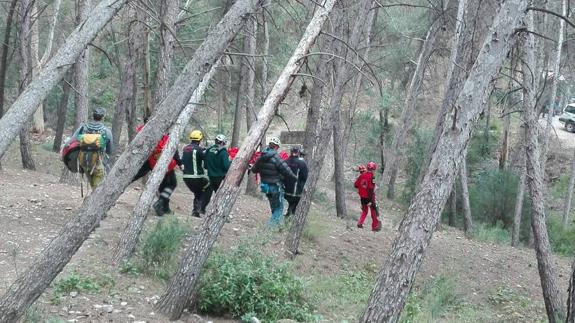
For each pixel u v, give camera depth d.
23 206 12.12
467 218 22.83
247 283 8.68
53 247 5.98
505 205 26.33
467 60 12.22
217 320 8.42
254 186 20.91
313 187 12.58
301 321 8.84
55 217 11.73
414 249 6.34
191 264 7.93
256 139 8.20
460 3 16.36
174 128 10.12
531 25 11.43
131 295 8.30
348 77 12.84
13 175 17.61
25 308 5.84
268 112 8.51
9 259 9.00
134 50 14.42
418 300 11.84
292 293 9.39
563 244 24.33
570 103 44.91
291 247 12.41
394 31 27.22
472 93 6.54
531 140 11.67
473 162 34.09
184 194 16.81
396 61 29.75
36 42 21.00
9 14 19.70
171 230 9.71
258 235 11.78
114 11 7.04
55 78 6.61
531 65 11.59
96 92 34.84
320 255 13.30
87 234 6.14
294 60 8.91
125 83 16.89
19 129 6.35
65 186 15.73
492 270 15.78
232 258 9.30
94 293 8.12
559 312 11.37
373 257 14.18
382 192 33.28
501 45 6.60
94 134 10.74
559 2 26.53
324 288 10.99
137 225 9.64
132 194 14.84
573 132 42.94
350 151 38.94
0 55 26.45
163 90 10.80
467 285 14.26
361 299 10.89
